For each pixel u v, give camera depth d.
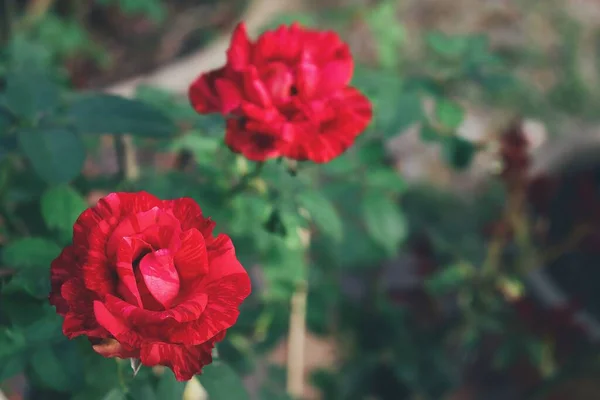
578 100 1.95
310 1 2.04
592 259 1.36
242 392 0.66
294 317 0.98
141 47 1.96
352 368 1.18
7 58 0.85
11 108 0.74
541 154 1.37
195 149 0.79
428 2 2.24
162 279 0.59
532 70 2.03
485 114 1.75
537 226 1.27
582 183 1.23
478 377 1.35
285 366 1.16
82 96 0.75
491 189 1.60
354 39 1.99
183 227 0.62
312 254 1.04
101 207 0.61
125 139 0.84
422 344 1.17
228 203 0.78
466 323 1.15
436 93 0.90
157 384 0.68
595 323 1.22
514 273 1.17
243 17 1.90
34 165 0.72
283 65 0.69
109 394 0.67
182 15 2.02
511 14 2.23
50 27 1.48
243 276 0.61
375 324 1.15
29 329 0.69
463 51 0.93
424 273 1.17
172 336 0.59
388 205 0.86
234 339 0.87
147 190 0.79
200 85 0.72
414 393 1.16
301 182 0.77
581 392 1.12
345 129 0.70
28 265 0.69
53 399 0.74
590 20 2.23
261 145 0.70
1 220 0.81
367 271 1.39
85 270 0.60
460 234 1.52
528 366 1.29
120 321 0.59
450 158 0.88
